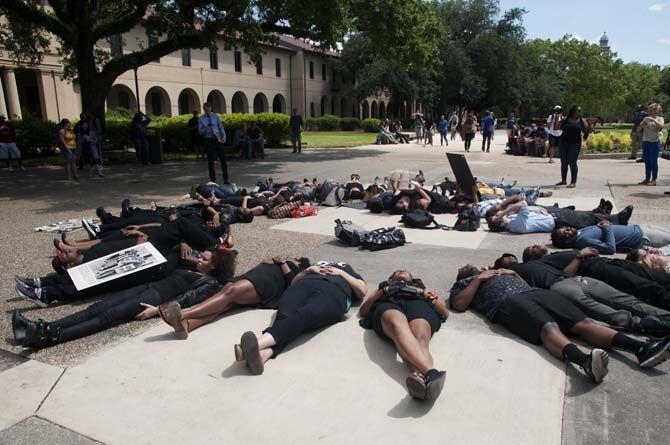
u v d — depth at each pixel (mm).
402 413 2863
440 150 23234
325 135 38781
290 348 3668
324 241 6820
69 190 11609
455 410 2883
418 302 3750
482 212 8086
